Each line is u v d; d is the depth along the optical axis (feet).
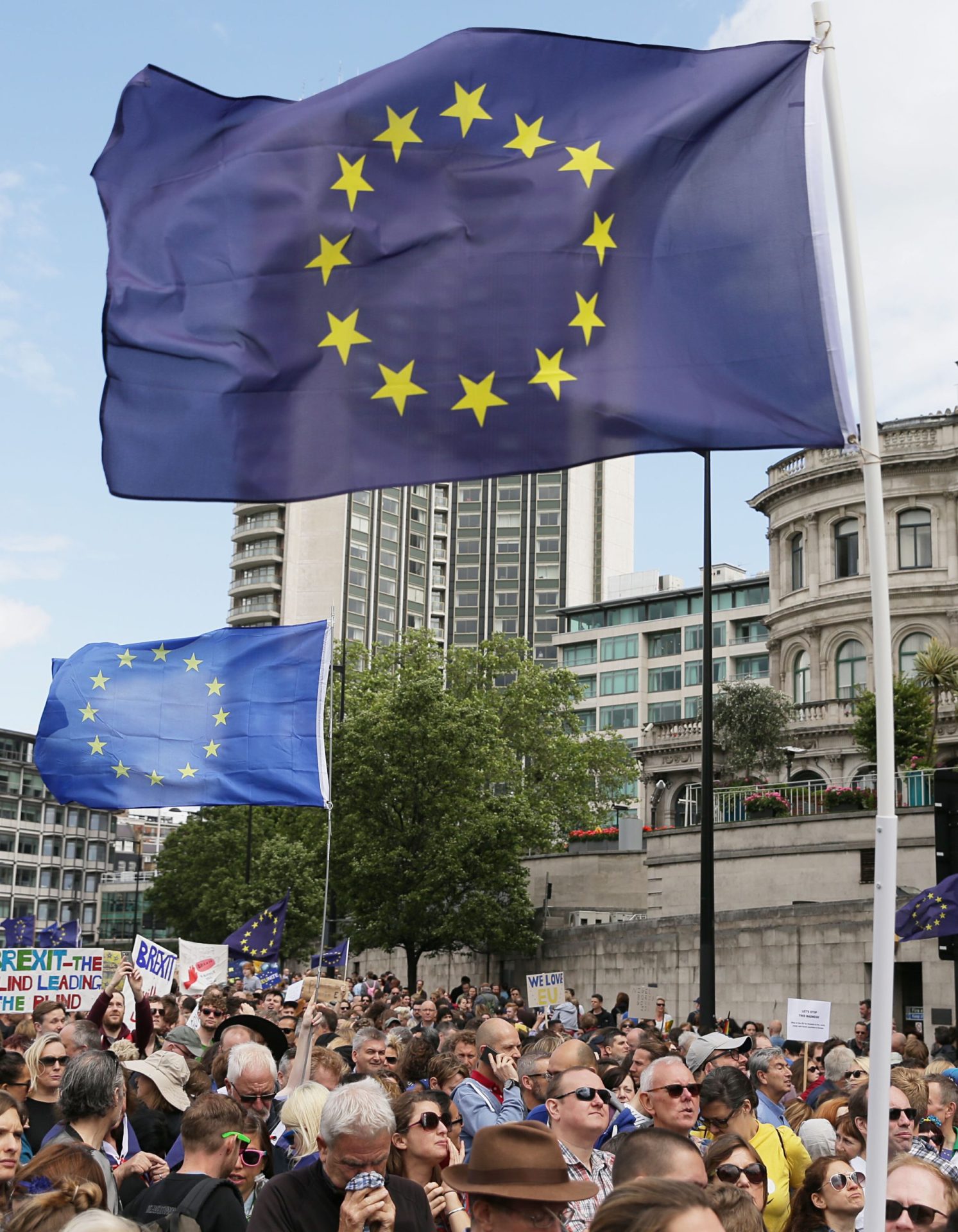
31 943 133.80
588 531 511.40
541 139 30.27
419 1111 25.03
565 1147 25.04
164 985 64.08
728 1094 28.96
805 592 200.75
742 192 28.45
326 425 30.89
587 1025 65.77
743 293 28.30
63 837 502.79
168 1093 32.09
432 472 30.19
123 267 31.83
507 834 175.11
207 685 57.47
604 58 30.27
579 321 29.48
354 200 31.07
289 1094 31.40
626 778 276.21
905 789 134.62
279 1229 19.61
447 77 31.01
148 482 31.40
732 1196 19.02
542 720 257.96
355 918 180.34
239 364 31.30
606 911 179.32
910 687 143.02
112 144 31.96
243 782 56.70
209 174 31.83
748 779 175.52
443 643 509.35
